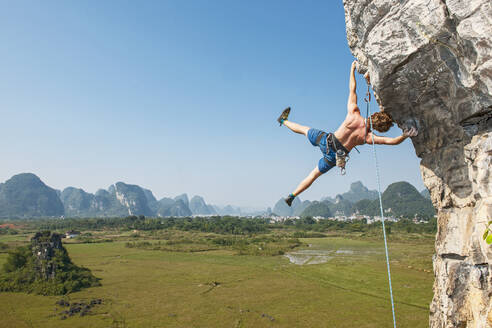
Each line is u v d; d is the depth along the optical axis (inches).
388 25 171.5
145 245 3499.0
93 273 2014.0
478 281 182.1
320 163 216.8
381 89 189.0
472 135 188.1
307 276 1907.0
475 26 140.8
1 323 1146.0
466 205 203.2
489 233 171.0
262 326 1118.4
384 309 1268.5
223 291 1585.9
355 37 206.2
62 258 1777.8
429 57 166.4
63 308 1307.8
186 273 2038.6
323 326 1111.0
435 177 221.9
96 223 6491.1
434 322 236.2
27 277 1614.2
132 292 1571.1
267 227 6525.6
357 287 1616.6
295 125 236.4
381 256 2583.7
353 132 203.8
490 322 167.0
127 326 1120.8
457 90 170.4
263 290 1598.2
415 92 185.5
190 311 1280.8
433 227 4857.3
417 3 156.9
